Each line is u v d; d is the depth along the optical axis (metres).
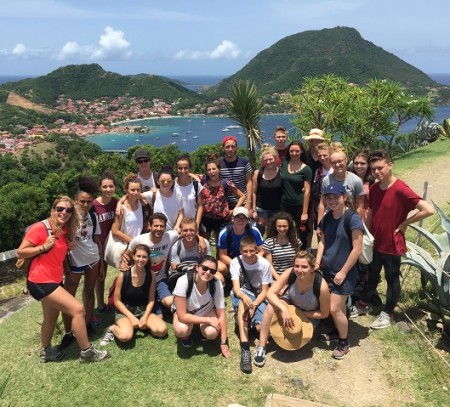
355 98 14.02
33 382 3.55
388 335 3.89
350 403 3.15
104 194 4.35
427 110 14.80
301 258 3.50
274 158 4.89
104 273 4.62
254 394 3.25
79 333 3.61
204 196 4.98
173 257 4.39
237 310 4.03
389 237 3.82
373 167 3.79
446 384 3.26
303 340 3.65
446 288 3.70
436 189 9.41
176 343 3.98
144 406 3.18
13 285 10.65
